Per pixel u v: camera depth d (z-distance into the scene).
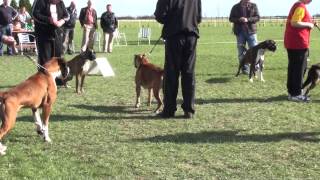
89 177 5.50
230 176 5.55
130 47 26.00
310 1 9.70
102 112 8.99
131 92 11.06
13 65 16.58
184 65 8.35
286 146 6.71
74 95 10.76
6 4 20.08
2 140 7.03
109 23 22.17
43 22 10.69
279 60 18.11
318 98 10.27
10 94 6.25
